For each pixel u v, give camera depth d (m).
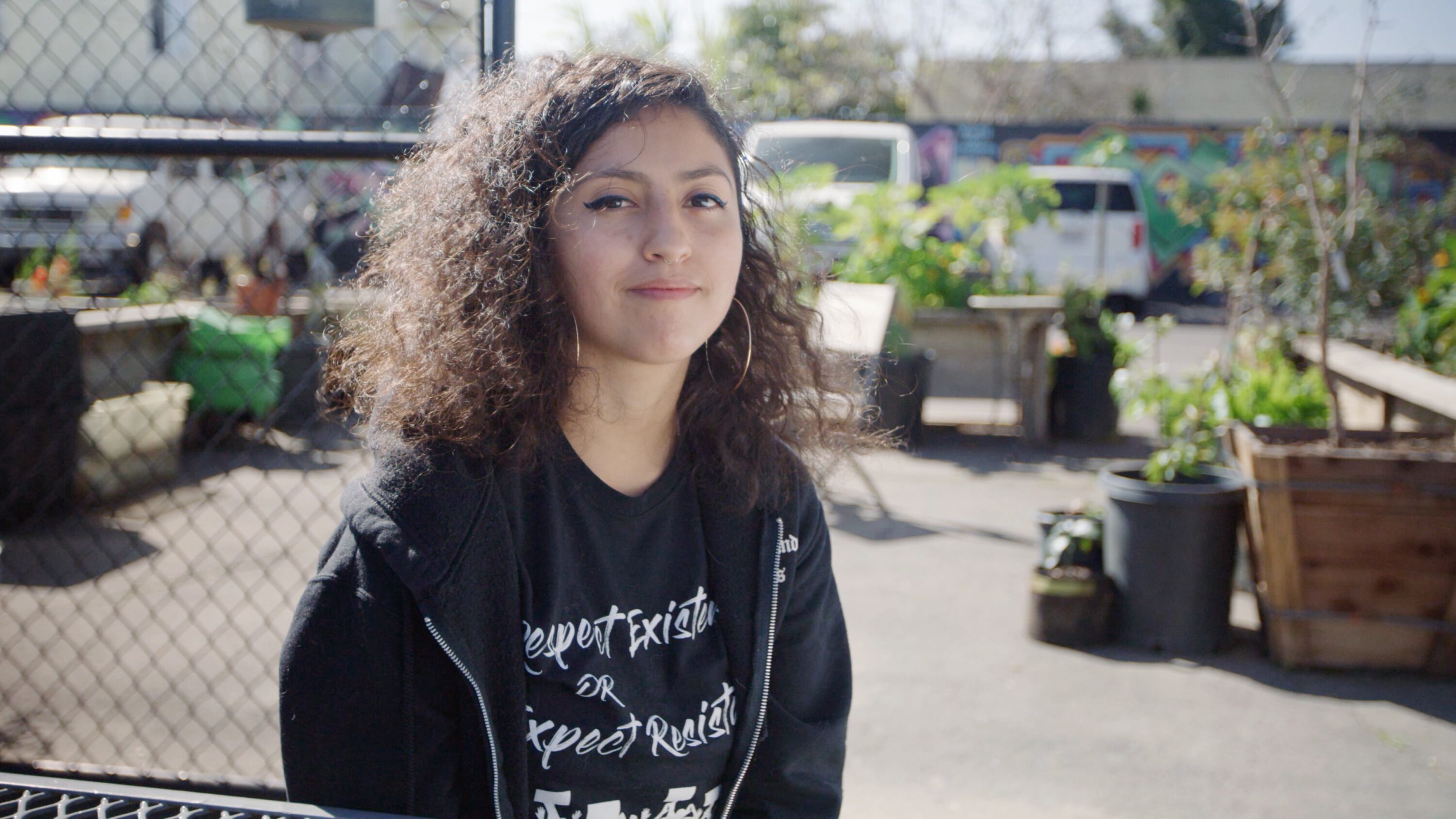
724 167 1.30
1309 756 3.13
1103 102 27.23
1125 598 3.96
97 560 4.63
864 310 5.16
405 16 2.13
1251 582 4.24
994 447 7.45
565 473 1.32
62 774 2.48
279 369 6.14
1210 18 27.36
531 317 1.28
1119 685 3.61
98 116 2.36
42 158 2.68
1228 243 7.96
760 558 1.40
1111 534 4.01
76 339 5.03
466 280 1.27
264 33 2.24
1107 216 15.88
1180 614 3.86
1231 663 3.81
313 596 1.21
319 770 1.22
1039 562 4.12
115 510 5.38
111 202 6.18
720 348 1.50
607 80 1.28
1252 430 4.25
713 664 1.38
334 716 1.21
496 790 1.23
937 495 6.09
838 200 8.51
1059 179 16.05
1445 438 4.19
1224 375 5.54
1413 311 6.02
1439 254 6.70
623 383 1.34
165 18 2.30
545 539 1.28
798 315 1.59
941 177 18.98
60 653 3.62
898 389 6.72
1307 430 4.23
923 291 7.57
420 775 1.24
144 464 5.70
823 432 1.65
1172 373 10.27
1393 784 2.97
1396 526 3.62
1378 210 7.34
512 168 1.27
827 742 1.50
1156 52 29.00
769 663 1.40
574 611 1.30
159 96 2.33
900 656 3.84
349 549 1.22
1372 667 3.71
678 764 1.35
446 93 2.11
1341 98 21.22
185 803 1.14
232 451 6.50
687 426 1.43
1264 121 7.79
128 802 1.14
